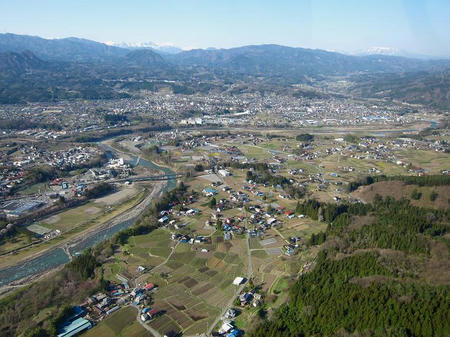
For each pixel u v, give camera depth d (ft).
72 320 462.19
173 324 453.58
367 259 524.93
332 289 477.77
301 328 428.15
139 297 503.61
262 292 515.91
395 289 453.17
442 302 417.28
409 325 395.75
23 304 497.05
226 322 453.99
